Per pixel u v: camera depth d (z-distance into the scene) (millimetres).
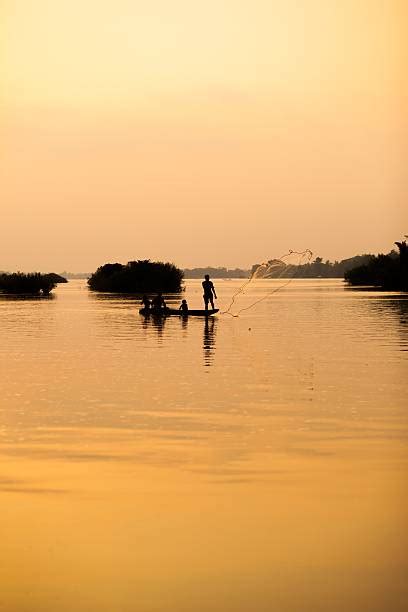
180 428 21453
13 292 144250
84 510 14398
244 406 24812
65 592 11156
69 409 24406
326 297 117500
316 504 14609
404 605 10742
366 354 39438
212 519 13875
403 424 21750
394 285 150375
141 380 30641
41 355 40031
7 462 17828
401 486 15680
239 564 12000
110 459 18078
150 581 11469
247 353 40469
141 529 13406
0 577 11633
